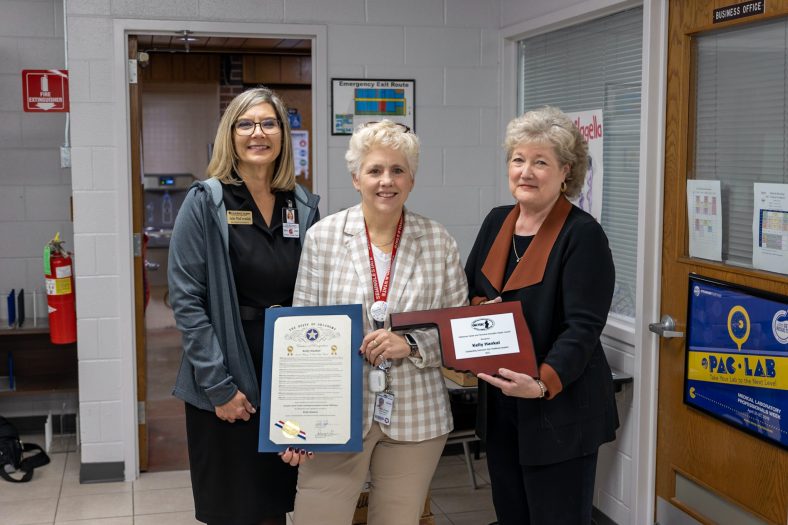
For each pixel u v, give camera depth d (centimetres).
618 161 373
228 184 277
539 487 270
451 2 466
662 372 335
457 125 475
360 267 252
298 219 285
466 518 401
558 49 428
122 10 428
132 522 398
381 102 464
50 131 525
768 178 281
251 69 784
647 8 328
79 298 438
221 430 275
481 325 248
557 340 258
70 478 454
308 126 785
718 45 304
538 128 260
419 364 248
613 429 279
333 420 245
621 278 373
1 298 527
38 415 530
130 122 440
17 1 512
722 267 298
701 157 314
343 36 456
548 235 266
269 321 250
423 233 257
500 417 284
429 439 252
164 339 793
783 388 270
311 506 256
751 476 288
